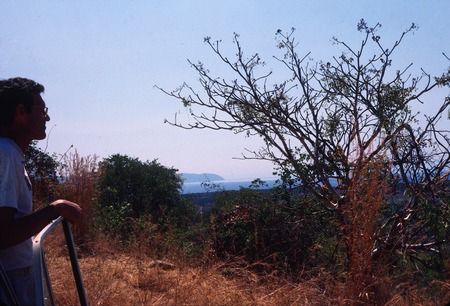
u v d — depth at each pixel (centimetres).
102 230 838
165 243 703
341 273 563
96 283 507
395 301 511
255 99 801
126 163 1677
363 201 558
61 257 646
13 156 242
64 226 256
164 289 541
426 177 679
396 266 604
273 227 755
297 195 806
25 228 235
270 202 793
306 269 662
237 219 772
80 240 741
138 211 1586
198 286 537
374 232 567
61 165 861
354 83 758
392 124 702
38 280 216
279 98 793
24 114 261
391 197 663
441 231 631
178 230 847
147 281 552
